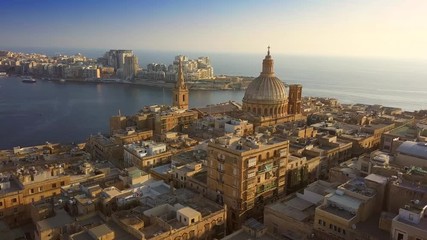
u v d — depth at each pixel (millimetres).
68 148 175875
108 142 170625
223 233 102500
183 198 110375
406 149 114562
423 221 78062
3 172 133125
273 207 103250
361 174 114562
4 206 112375
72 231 91250
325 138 157500
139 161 142625
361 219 88625
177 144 161875
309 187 111812
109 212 102812
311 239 88000
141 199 107562
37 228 95250
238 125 175250
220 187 112125
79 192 110812
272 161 114375
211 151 113500
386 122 198000
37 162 145750
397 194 91000
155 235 86312
